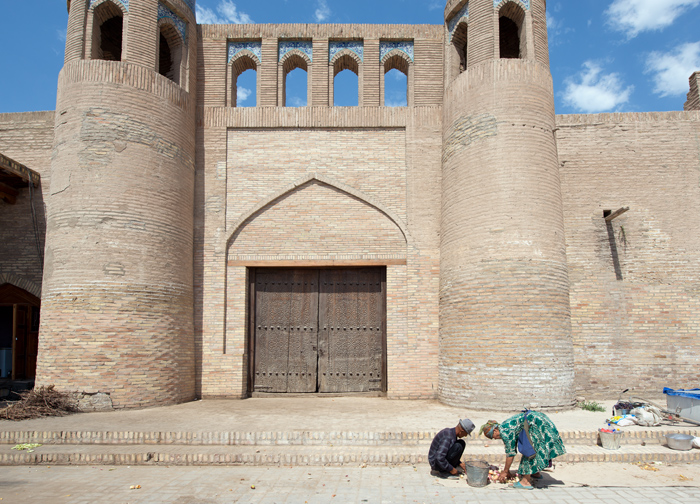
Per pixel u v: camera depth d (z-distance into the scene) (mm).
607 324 9867
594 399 9586
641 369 9734
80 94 9023
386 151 10500
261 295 10383
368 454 5910
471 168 9117
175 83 9984
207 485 5102
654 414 7020
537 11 9797
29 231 10703
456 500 4641
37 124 11016
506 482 5137
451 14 10484
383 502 4602
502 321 8359
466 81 9492
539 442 4980
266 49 10883
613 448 6176
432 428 6727
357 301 10344
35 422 7262
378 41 10945
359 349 10219
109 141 8922
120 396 8344
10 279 10609
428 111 10594
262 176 10414
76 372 8250
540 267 8523
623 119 10430
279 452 6020
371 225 10281
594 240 10109
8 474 5543
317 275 10438
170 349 9062
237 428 6742
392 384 9711
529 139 8930
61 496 4762
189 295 9789
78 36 9438
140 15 9617
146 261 8922
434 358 9773
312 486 5066
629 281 9969
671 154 10289
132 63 9352
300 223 10305
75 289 8461
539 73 9289
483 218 8820
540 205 8750
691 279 9906
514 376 8180
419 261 10062
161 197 9297
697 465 5840
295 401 9391
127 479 5328
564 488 4984
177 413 8000
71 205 8727
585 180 10289
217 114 10609
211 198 10344
